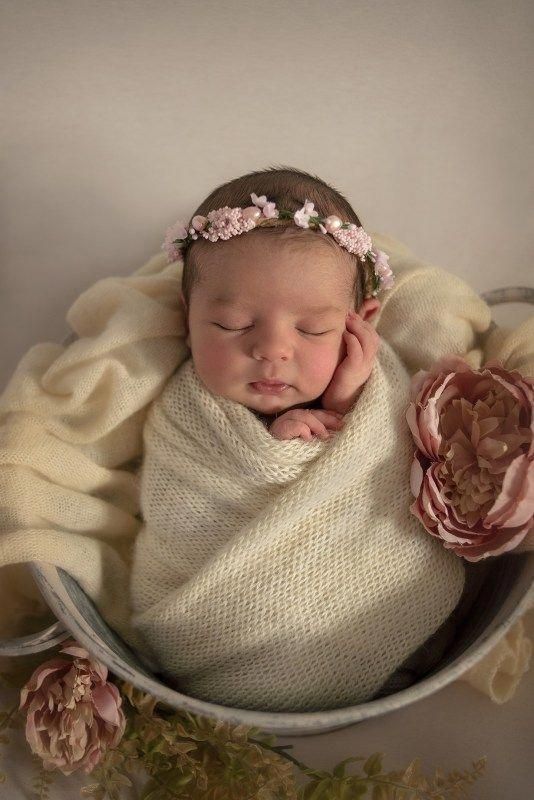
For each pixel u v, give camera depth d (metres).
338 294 1.07
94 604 1.14
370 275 1.17
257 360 1.05
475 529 1.00
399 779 1.01
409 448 1.08
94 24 1.56
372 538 1.05
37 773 1.09
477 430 1.00
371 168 1.61
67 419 1.18
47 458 1.14
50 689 1.03
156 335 1.19
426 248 1.61
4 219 1.60
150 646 1.13
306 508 1.04
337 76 1.59
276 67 1.59
